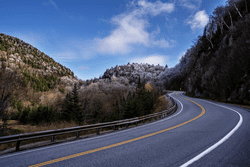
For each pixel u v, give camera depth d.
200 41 70.62
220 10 61.75
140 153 4.48
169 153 4.34
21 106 56.53
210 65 40.09
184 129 7.69
